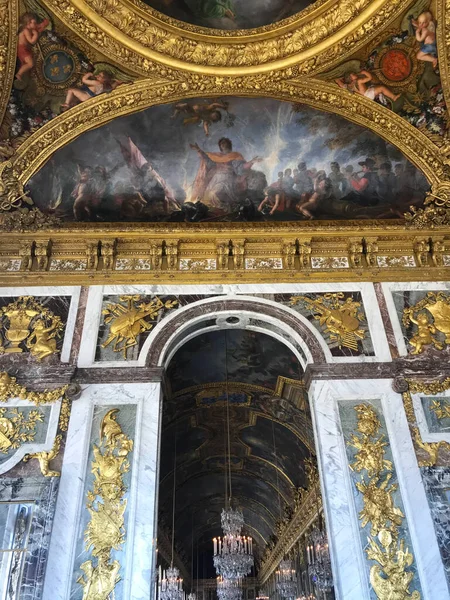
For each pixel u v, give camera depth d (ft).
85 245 40.50
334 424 34.24
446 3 35.94
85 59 37.88
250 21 37.22
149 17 36.35
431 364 36.22
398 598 28.81
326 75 39.24
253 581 135.33
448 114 40.32
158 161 42.11
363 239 41.27
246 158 42.50
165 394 44.68
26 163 39.73
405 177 42.39
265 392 59.93
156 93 39.32
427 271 40.60
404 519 31.19
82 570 29.14
